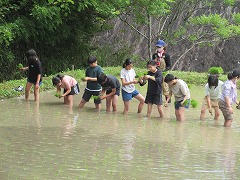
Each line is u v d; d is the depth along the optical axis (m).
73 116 17.81
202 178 10.80
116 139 14.33
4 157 11.96
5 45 28.56
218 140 14.71
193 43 39.91
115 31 42.84
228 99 16.70
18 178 10.36
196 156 12.70
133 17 40.25
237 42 44.62
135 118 17.98
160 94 18.19
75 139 14.13
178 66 44.25
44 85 24.45
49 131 15.08
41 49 33.69
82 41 38.03
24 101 20.69
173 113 19.42
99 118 17.64
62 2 28.81
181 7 38.91
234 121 18.12
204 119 18.28
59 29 33.25
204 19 35.75
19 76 30.66
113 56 41.81
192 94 25.23
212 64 45.03
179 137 14.96
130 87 18.69
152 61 18.16
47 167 11.24
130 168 11.39
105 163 11.73
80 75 29.94
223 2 39.53
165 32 40.62
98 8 30.92
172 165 11.77
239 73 17.02
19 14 29.64
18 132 14.80
